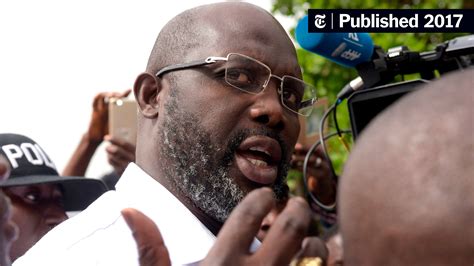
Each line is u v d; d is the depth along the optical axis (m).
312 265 1.19
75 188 3.27
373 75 2.39
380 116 0.95
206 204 2.13
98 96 3.79
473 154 0.83
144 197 2.15
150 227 1.25
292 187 4.32
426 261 0.83
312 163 3.20
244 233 1.12
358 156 0.92
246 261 1.11
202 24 2.20
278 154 2.14
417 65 2.36
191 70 2.16
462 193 0.82
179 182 2.16
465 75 0.93
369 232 0.89
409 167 0.86
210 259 1.11
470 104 0.86
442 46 2.31
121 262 2.00
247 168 2.10
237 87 2.12
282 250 1.12
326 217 3.14
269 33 2.19
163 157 2.20
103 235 2.06
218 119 2.11
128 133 3.57
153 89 2.27
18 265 2.07
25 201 2.98
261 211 1.14
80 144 3.85
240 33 2.16
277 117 2.12
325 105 3.28
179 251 2.06
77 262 2.02
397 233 0.85
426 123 0.87
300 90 2.21
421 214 0.84
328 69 5.57
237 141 2.11
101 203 2.18
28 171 3.03
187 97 2.15
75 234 2.09
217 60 2.13
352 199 0.91
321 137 2.49
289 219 1.14
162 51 2.25
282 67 2.16
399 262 0.85
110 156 3.54
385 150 0.89
